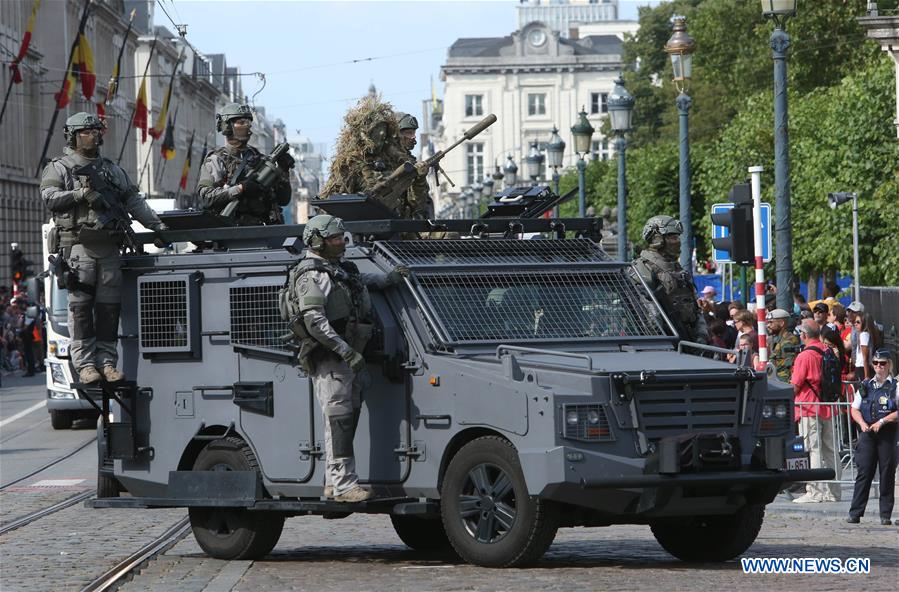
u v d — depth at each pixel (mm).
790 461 28141
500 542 27203
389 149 35062
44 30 199875
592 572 27641
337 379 28312
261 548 31203
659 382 26938
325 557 31859
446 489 27766
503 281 29656
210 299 30938
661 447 26641
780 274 50969
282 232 30516
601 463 26375
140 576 29359
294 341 29016
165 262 31484
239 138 33031
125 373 32031
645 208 178000
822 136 112938
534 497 26516
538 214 33781
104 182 31438
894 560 30438
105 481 40094
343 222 30375
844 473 44906
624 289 30641
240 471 30328
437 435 28062
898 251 99688
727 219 45719
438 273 29297
